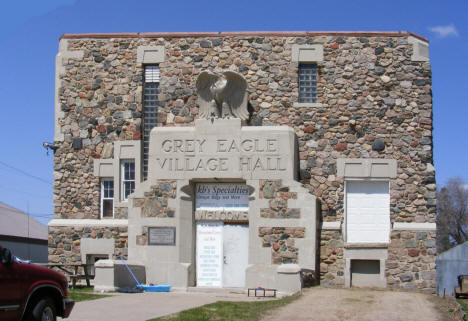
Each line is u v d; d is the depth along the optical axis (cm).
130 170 2541
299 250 2284
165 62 2536
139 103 2538
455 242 5778
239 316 1603
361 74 2464
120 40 2575
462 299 2288
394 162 2417
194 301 1919
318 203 2405
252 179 2328
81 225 2517
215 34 2523
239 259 2375
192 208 2389
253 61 2494
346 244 2377
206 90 2430
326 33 2489
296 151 2406
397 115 2439
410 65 2459
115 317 1561
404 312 1716
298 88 2478
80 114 2567
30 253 3744
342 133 2444
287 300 1911
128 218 2389
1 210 4097
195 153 2367
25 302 1242
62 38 2602
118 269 2228
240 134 2348
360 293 2122
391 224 2391
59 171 2561
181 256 2342
